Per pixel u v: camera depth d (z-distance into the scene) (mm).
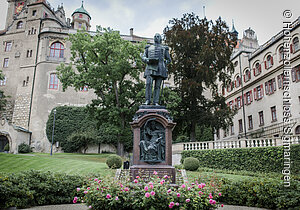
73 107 44812
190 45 30938
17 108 47188
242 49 43500
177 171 15617
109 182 8273
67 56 47812
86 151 42844
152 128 10969
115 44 27938
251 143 22031
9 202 9383
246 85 40938
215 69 31250
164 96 28453
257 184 10570
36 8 52250
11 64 53906
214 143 24594
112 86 31188
